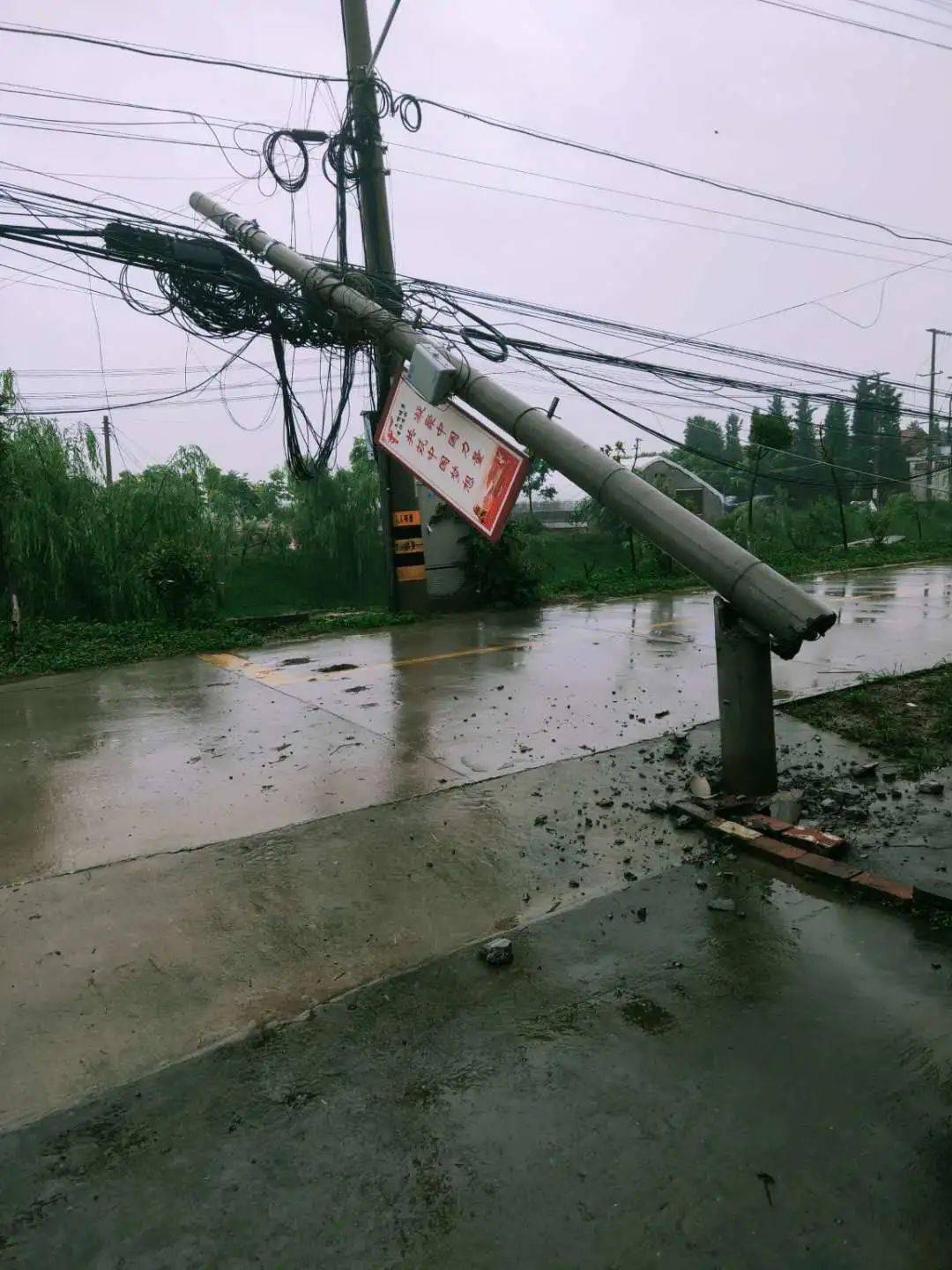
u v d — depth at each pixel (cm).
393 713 661
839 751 524
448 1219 197
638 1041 259
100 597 1399
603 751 545
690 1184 204
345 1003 284
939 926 316
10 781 531
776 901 343
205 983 299
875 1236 188
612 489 485
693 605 1262
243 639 1029
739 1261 183
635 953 309
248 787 506
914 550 2162
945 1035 255
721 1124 222
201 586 1151
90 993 294
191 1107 237
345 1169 213
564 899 353
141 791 504
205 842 424
